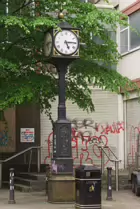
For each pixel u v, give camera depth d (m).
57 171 12.16
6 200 13.18
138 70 19.12
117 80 14.43
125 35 20.41
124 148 20.45
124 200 13.22
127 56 20.17
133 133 19.81
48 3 13.99
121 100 20.56
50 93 14.30
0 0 14.75
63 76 12.59
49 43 12.44
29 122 19.72
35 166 18.59
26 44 14.71
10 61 13.37
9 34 14.69
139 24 19.33
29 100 13.06
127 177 16.70
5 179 18.03
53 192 12.14
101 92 20.56
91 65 14.80
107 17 13.45
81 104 15.80
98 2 21.27
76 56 12.38
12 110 19.56
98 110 20.52
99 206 10.99
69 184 12.12
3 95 13.03
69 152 12.28
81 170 10.98
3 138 19.45
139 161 18.69
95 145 20.25
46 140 19.75
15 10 14.70
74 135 20.14
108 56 15.28
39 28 13.70
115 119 20.56
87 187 10.93
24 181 16.33
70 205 11.81
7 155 19.31
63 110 12.48
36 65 14.73
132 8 19.81
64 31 12.30
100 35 14.91
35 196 14.04
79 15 13.30
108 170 13.31
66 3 13.60
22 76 13.92
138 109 19.42
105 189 15.98
